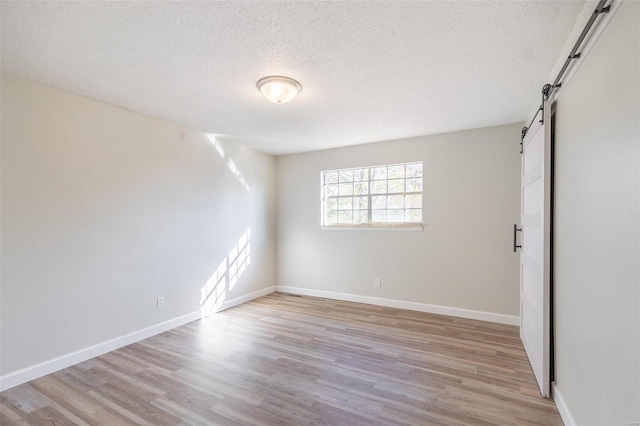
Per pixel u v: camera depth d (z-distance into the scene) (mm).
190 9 1626
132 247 3182
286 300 4773
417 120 3500
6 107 2338
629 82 1168
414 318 3887
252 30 1817
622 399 1227
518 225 3629
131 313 3162
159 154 3455
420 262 4191
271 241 5254
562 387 1976
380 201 4559
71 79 2463
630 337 1168
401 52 2064
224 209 4320
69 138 2703
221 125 3668
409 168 4348
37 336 2484
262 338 3264
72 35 1865
